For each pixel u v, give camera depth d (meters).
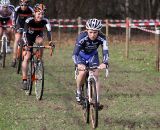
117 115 14.70
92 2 53.81
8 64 25.27
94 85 12.73
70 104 16.17
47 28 17.28
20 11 22.28
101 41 13.60
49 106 15.81
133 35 49.34
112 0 54.81
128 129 13.05
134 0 55.22
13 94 17.70
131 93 18.31
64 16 52.41
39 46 16.81
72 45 38.91
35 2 50.62
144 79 21.55
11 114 14.62
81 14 53.25
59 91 18.47
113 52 33.12
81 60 13.44
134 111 15.28
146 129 13.12
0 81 20.31
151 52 33.22
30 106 15.77
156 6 54.69
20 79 20.81
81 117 14.40
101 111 15.20
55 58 29.31
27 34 17.70
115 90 18.89
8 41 24.03
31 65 17.20
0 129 12.90
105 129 13.01
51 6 52.03
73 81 20.77
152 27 46.84
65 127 13.24
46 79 21.17
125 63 27.02
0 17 23.56
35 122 13.76
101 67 13.08
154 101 16.88
